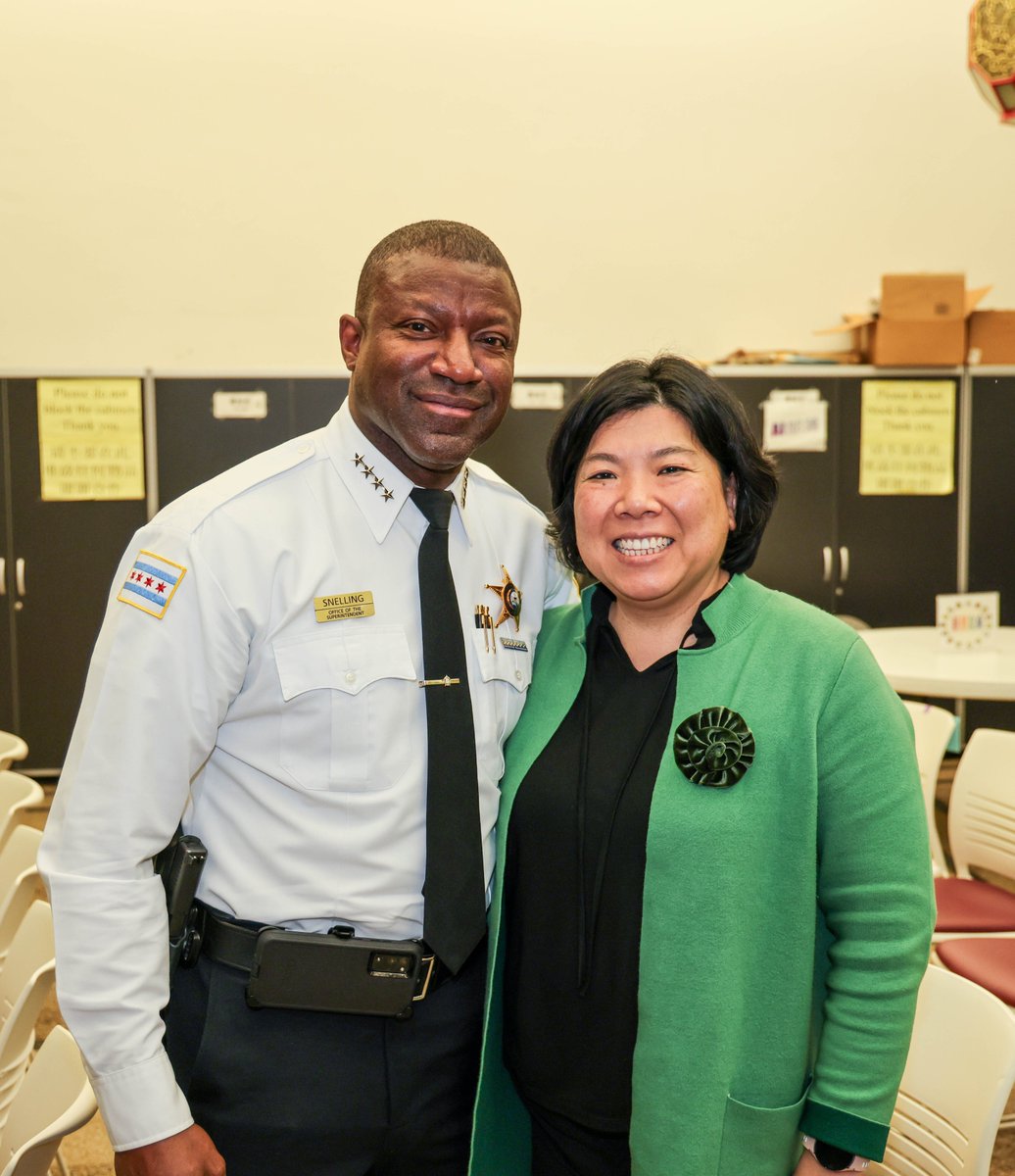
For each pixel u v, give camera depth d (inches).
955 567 201.3
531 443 192.9
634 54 215.9
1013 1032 57.0
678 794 48.4
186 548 48.6
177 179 207.6
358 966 49.5
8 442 185.5
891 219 224.7
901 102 221.9
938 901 101.1
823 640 49.8
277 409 190.2
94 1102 51.8
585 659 55.1
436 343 49.6
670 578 49.8
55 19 201.3
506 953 53.7
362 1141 50.7
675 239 221.0
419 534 54.0
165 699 47.7
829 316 225.8
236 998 50.0
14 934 81.1
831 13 218.5
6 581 187.5
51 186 204.5
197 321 211.0
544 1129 53.2
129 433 187.8
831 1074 48.3
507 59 213.2
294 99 208.5
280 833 50.3
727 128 219.5
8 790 100.2
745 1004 48.3
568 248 218.7
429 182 213.8
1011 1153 91.2
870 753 48.0
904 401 197.3
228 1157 50.1
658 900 47.9
